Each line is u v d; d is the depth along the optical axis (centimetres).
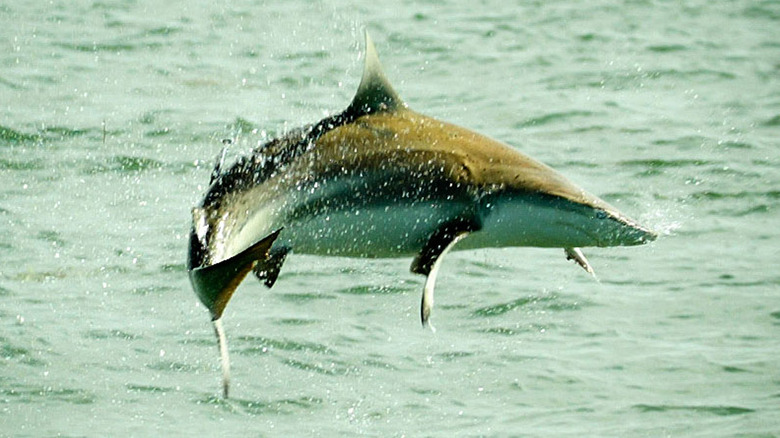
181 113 5253
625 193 4406
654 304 3475
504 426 2788
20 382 2947
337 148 2378
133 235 3881
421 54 6525
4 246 3750
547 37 6925
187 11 7300
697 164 4716
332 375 3041
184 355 3117
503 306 3444
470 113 5509
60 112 5212
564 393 2961
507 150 2466
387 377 3034
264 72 6050
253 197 2278
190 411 2853
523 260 3784
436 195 2372
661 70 6288
